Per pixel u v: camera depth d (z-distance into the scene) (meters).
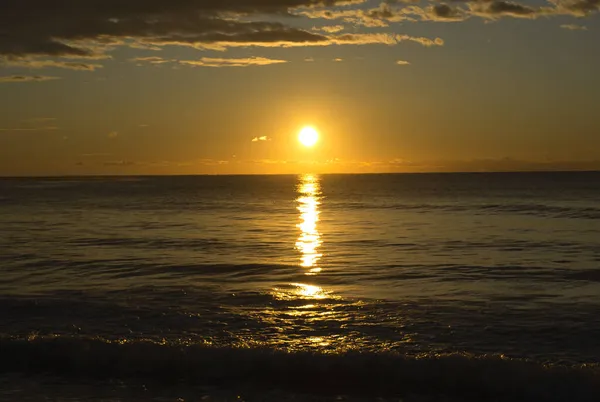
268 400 10.17
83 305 15.94
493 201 63.00
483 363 10.97
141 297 16.97
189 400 10.13
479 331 13.60
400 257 24.47
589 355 12.01
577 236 31.36
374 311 15.40
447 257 24.38
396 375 11.00
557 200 63.84
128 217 45.00
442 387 10.72
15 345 11.91
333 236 32.38
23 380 10.95
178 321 14.45
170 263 22.98
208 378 11.09
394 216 45.59
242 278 20.09
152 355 11.59
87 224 39.16
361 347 12.51
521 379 10.60
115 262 23.19
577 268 21.52
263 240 30.69
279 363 11.38
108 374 11.23
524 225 37.34
